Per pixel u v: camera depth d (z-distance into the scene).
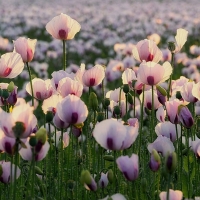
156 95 5.30
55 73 5.08
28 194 4.20
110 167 5.01
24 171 5.25
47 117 4.59
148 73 4.39
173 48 5.25
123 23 25.88
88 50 17.98
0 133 3.44
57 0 45.00
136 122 4.68
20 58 4.79
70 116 3.83
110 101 5.61
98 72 4.82
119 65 9.59
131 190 4.60
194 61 12.06
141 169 4.93
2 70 4.71
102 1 44.09
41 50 16.98
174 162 3.34
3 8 33.94
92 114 5.67
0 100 5.12
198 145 4.02
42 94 5.00
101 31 21.03
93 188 3.59
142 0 46.62
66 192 4.70
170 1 44.56
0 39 15.38
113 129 3.46
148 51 4.89
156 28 22.38
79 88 4.69
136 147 5.43
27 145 3.67
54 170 5.16
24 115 3.27
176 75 13.20
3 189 4.73
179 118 4.24
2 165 3.86
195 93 4.40
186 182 4.76
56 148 5.48
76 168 4.90
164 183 4.94
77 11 31.67
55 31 5.28
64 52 5.38
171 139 4.67
